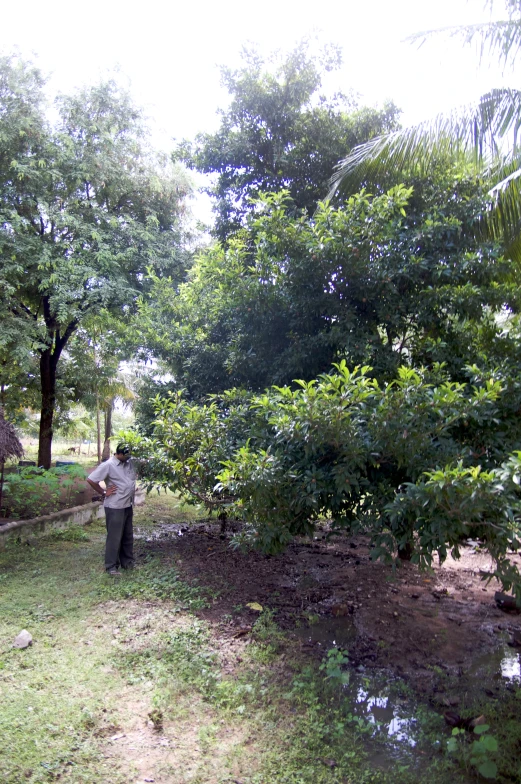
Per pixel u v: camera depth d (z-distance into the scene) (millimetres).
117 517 6656
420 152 6906
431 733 3688
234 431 5801
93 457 25906
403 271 5395
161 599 5832
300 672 4480
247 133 10656
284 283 5805
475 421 4461
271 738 3551
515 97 6637
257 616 5609
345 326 5699
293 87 10156
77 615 5344
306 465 4637
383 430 3945
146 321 8484
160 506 11414
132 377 17391
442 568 7539
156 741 3465
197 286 8672
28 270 13039
